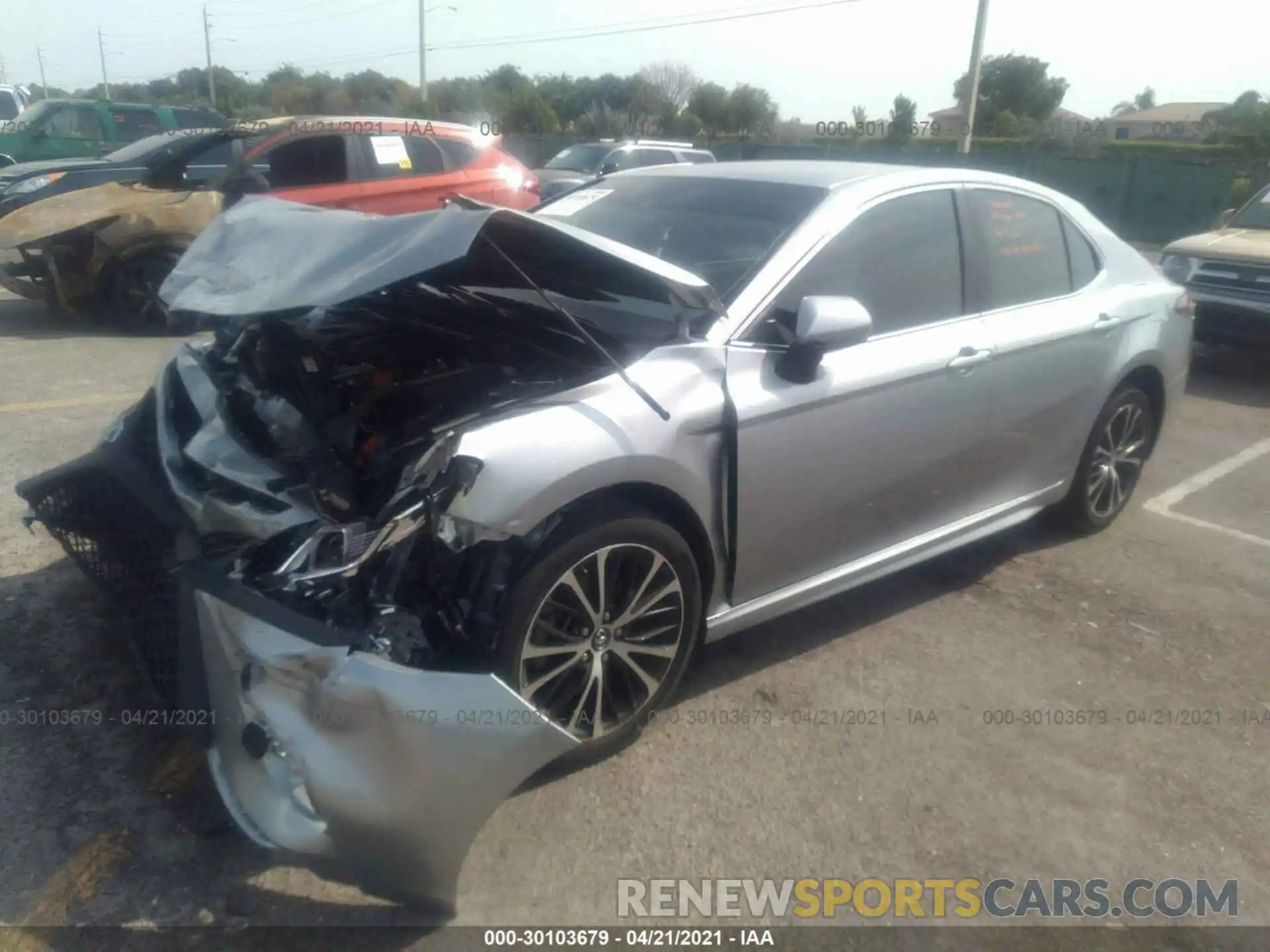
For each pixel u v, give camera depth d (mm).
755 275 3525
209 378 3545
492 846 2918
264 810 2502
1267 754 3521
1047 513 5215
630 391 3059
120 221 8750
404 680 2420
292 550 2701
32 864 2748
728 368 3287
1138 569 4895
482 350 3699
